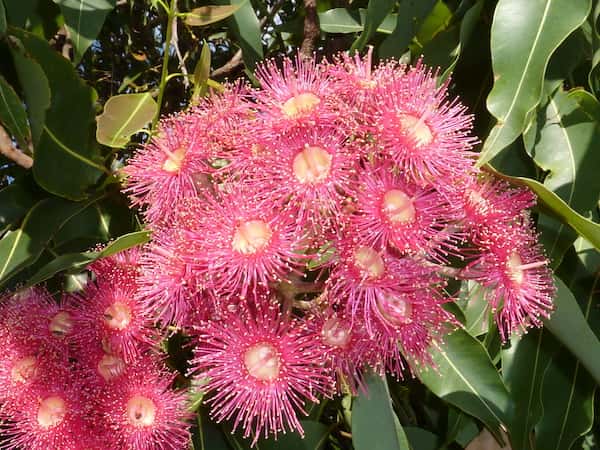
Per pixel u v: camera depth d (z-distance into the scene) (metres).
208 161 0.21
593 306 0.28
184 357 0.26
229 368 0.21
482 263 0.22
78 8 0.25
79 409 0.23
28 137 0.26
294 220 0.20
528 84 0.21
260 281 0.20
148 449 0.23
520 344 0.27
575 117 0.24
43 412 0.23
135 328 0.23
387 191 0.20
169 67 0.34
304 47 0.27
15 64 0.23
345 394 0.28
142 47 0.37
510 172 0.25
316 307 0.21
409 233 0.20
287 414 0.21
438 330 0.22
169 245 0.21
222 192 0.21
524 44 0.21
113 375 0.23
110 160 0.27
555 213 0.22
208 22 0.25
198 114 0.22
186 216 0.21
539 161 0.24
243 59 0.27
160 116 0.30
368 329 0.20
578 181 0.24
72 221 0.27
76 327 0.24
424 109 0.21
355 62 0.22
